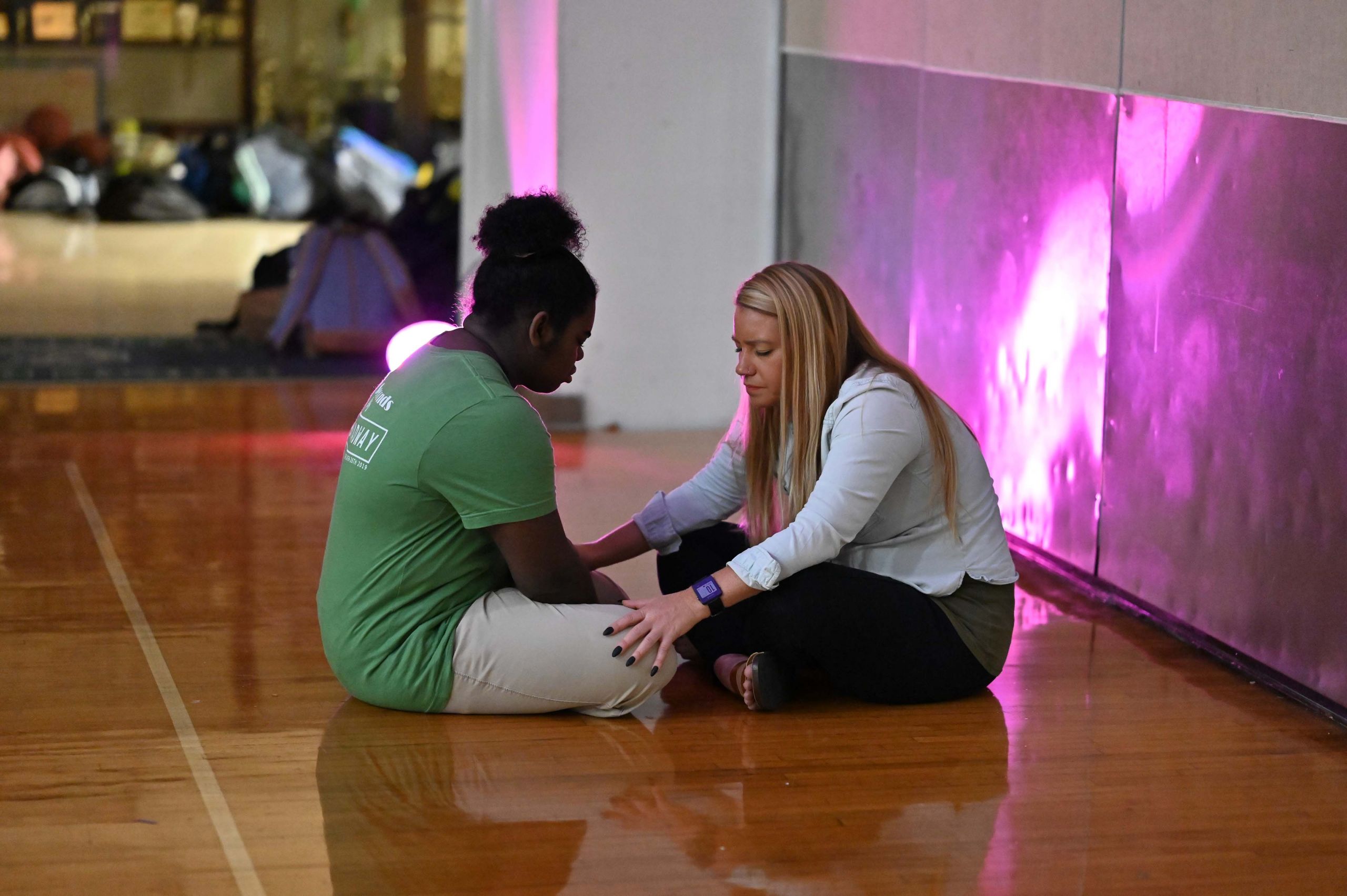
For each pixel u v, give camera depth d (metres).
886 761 2.95
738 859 2.51
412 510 2.95
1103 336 4.10
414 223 10.04
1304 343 3.27
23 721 3.07
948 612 3.17
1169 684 3.46
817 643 3.10
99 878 2.40
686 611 3.04
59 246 12.03
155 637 3.64
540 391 3.08
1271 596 3.43
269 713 3.14
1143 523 3.96
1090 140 4.10
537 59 6.45
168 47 14.45
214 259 11.72
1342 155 3.11
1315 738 3.13
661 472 5.64
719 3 6.27
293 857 2.48
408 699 3.07
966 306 4.85
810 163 6.08
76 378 7.21
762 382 3.14
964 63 4.79
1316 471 3.25
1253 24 3.40
